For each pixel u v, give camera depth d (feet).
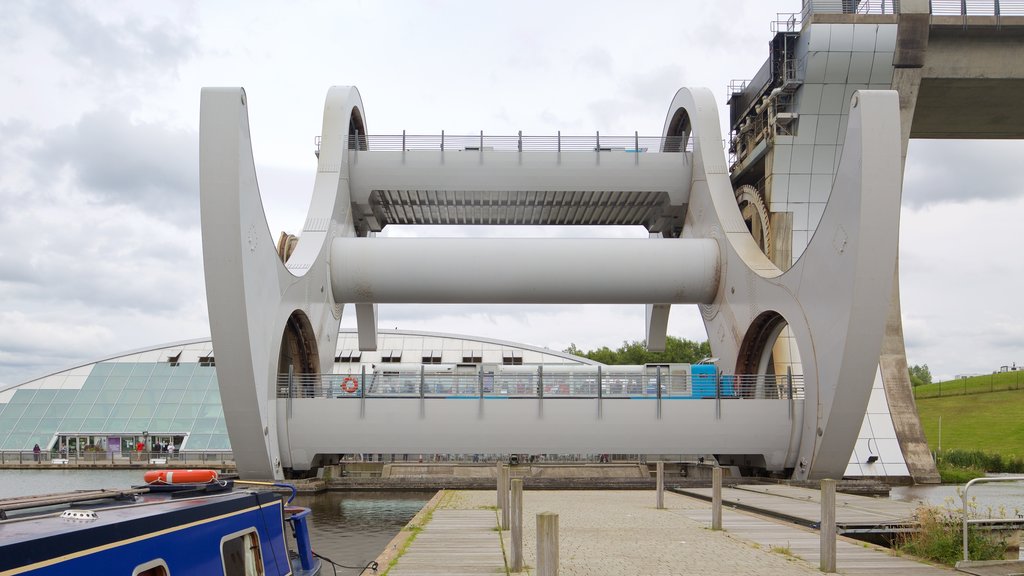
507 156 111.96
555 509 65.62
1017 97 119.85
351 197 113.19
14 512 24.02
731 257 104.47
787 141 111.45
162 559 24.09
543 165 111.75
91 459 129.59
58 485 96.58
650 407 90.43
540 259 104.73
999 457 124.57
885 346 111.04
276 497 34.19
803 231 110.52
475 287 104.63
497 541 46.42
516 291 105.19
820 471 86.69
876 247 75.15
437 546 44.47
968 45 112.88
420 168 111.34
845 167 78.07
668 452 90.38
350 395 92.02
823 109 111.04
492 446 89.71
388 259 104.22
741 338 102.01
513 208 125.18
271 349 83.71
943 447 162.50
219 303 74.84
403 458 126.52
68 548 20.10
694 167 113.80
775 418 89.71
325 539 57.98
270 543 32.48
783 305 91.61
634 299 108.47
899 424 106.32
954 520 41.47
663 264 106.73
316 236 101.50
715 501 51.47
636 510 64.75
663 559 39.52
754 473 99.04
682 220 121.90
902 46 109.50
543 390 91.04
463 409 89.66
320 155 108.88
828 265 81.46
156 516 24.21
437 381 91.66
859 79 110.42
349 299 106.63
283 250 107.96
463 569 37.60
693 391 93.66
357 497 86.02
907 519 51.44
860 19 109.29
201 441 136.77
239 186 73.00
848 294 77.20
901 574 35.65
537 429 89.97
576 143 113.29
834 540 36.35
